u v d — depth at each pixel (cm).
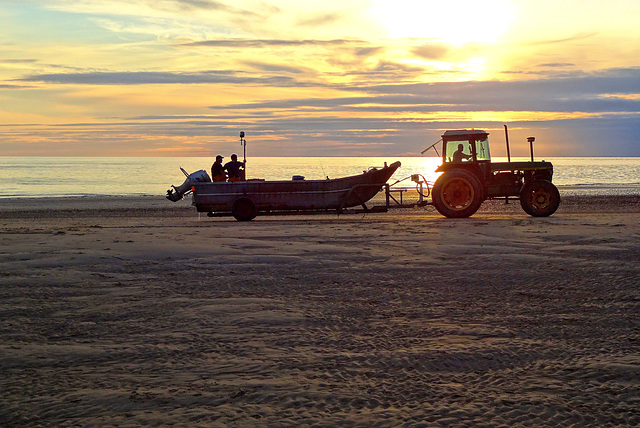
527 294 730
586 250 1038
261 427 355
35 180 7550
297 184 1816
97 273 869
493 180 1758
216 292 750
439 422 363
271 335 559
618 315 629
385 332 570
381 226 1470
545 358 491
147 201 3388
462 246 1095
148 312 648
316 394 409
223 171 1930
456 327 585
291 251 1063
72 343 539
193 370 462
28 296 727
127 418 370
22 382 438
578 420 367
